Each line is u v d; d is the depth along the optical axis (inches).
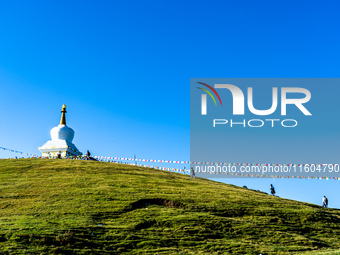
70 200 1587.1
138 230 1270.9
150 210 1502.2
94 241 1139.9
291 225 1482.5
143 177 2202.3
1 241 1080.2
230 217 1513.3
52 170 2236.7
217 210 1566.2
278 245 1232.2
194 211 1526.8
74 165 2420.0
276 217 1555.1
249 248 1166.3
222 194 1882.4
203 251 1127.6
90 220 1327.5
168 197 1688.0
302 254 1125.7
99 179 2017.7
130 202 1569.9
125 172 2319.1
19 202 1561.3
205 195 1812.3
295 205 1804.9
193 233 1274.6
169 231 1289.4
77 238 1136.8
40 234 1136.8
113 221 1347.2
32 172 2175.2
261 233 1338.6
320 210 1793.8
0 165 2386.8
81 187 1817.2
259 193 2206.0
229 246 1173.1
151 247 1130.0
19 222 1264.8
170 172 2785.4
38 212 1413.6
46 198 1620.3
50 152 3090.6
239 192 2007.9
